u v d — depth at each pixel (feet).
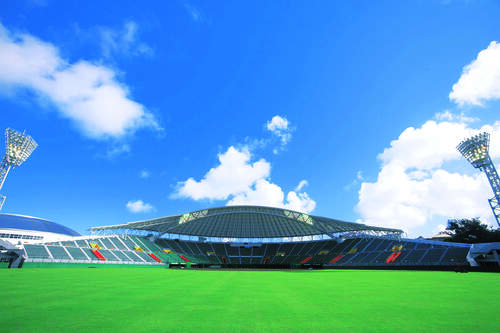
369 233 228.43
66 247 173.17
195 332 18.95
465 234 183.42
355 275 103.86
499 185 177.78
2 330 19.27
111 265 171.32
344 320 22.70
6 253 129.18
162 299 35.37
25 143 171.42
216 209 227.20
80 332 18.80
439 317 23.70
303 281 71.41
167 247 249.75
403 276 93.81
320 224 229.25
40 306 29.55
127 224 212.23
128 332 18.92
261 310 27.48
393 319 23.00
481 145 186.50
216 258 259.80
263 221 253.85
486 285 56.08
